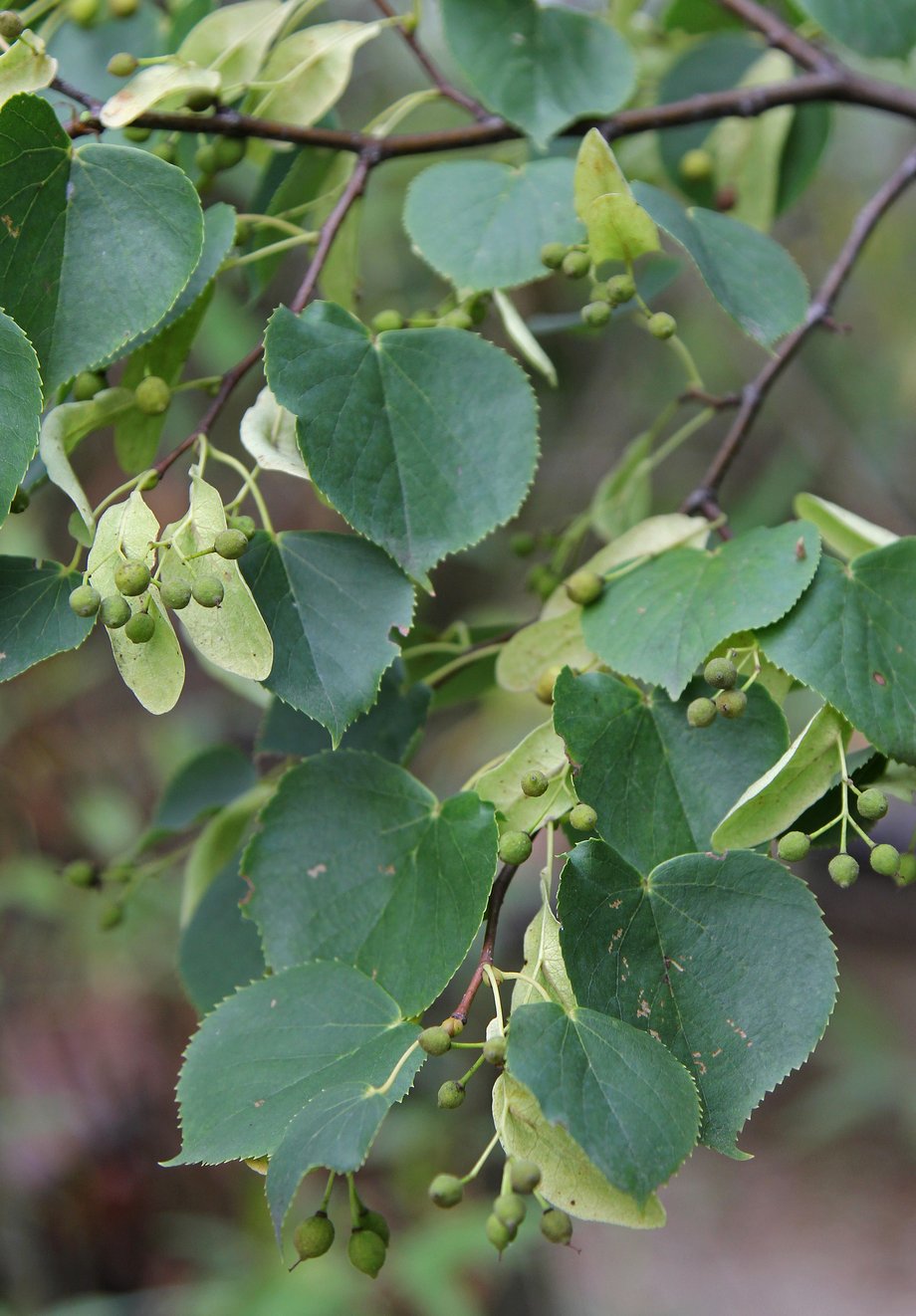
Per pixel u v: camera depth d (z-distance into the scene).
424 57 1.08
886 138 2.25
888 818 2.22
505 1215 0.92
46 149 0.98
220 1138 0.95
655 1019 0.96
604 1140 0.93
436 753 2.46
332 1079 0.95
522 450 1.00
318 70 1.06
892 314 2.26
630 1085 0.94
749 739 0.98
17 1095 1.98
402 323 1.02
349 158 1.09
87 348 0.99
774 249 1.04
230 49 1.05
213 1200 1.96
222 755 1.10
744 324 1.02
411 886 0.98
